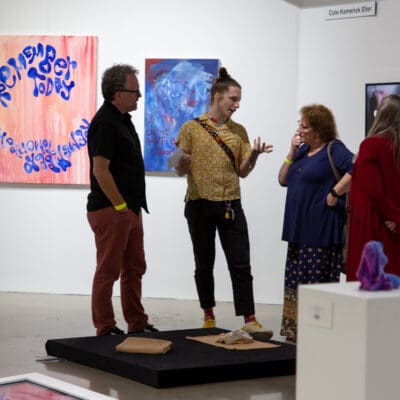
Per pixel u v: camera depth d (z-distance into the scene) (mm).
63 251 8102
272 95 7730
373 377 2611
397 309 2646
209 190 5812
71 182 8023
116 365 4488
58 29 8055
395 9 7172
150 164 7895
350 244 4758
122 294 5730
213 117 5910
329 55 7488
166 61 7824
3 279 8188
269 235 7766
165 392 4121
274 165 7738
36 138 8055
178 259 7945
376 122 4699
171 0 7871
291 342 5598
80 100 8008
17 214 8156
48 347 5008
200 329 5582
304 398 2822
